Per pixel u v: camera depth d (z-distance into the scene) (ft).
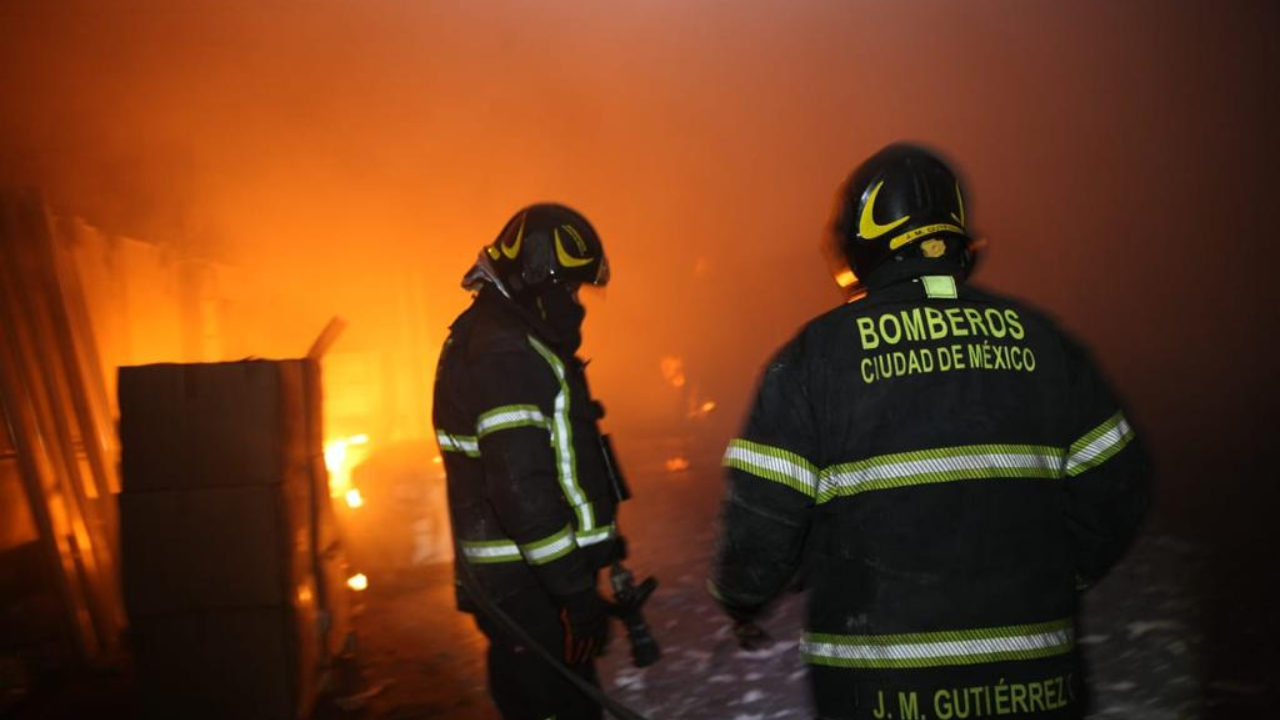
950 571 5.20
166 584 11.09
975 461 5.30
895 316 5.53
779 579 5.51
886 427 5.33
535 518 7.09
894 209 5.72
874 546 5.28
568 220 7.89
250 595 11.14
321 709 12.66
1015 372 5.47
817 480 5.41
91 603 15.15
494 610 7.76
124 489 11.08
